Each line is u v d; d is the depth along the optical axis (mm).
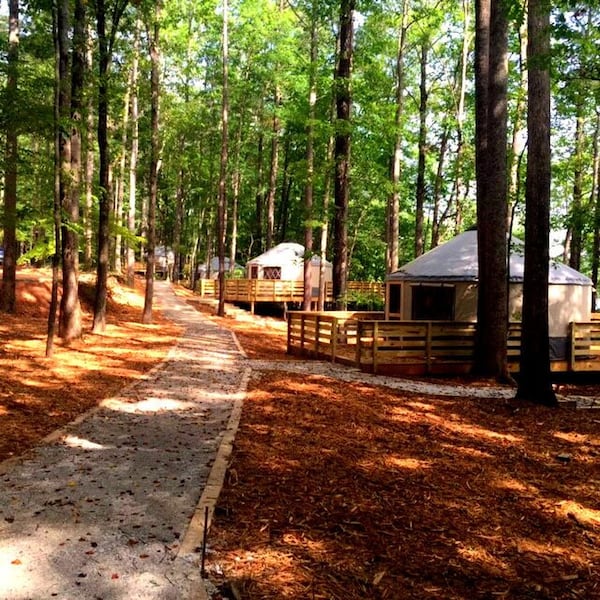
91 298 20859
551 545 4250
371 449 6430
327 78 19781
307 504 4672
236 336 18391
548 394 9344
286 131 36469
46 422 6918
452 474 5750
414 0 23516
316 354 14477
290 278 33156
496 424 8055
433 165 34594
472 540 4227
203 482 5031
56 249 11148
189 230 51219
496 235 12047
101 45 13617
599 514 4922
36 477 5012
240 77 32125
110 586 3252
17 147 13000
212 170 35812
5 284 17500
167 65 31891
